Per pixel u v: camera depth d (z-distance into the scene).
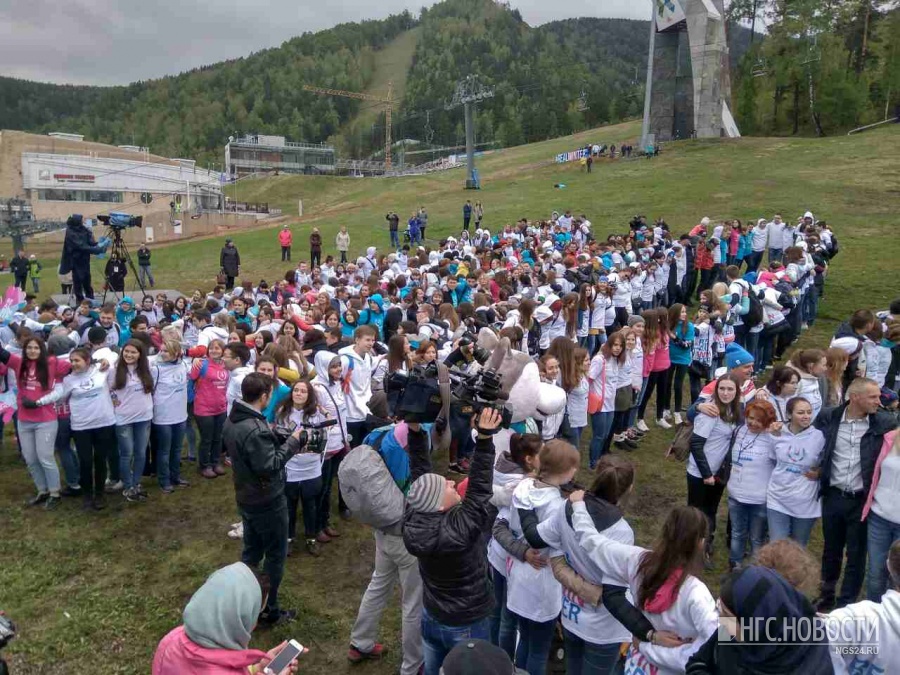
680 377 10.73
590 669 4.31
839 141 45.25
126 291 23.19
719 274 18.16
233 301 12.09
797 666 2.90
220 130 179.00
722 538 7.37
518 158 73.19
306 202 91.62
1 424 9.15
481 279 14.27
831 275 20.00
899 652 3.35
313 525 6.98
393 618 6.06
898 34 63.66
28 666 5.23
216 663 3.25
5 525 7.36
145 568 6.61
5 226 61.91
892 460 5.30
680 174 41.22
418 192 59.94
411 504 4.14
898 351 8.02
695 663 3.28
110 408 7.64
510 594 4.78
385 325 11.97
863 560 5.70
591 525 4.05
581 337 12.52
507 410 5.15
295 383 6.62
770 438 6.09
